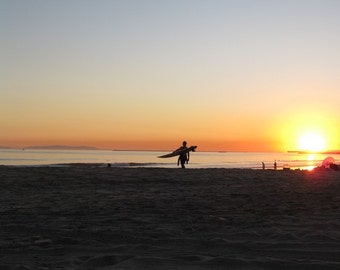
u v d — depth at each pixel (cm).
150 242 581
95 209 881
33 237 617
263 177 1758
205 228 673
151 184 1444
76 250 539
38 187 1312
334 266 447
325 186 1391
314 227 671
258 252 517
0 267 452
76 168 2094
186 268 446
